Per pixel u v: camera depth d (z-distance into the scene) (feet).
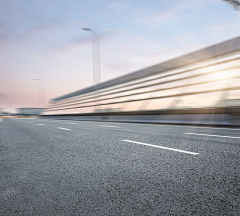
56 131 30.50
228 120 31.78
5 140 21.57
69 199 6.42
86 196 6.61
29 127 40.83
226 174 8.16
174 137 19.79
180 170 9.00
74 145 17.16
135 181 7.86
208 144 15.20
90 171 9.47
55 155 13.41
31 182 8.18
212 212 5.24
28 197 6.69
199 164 9.84
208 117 35.55
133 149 14.42
